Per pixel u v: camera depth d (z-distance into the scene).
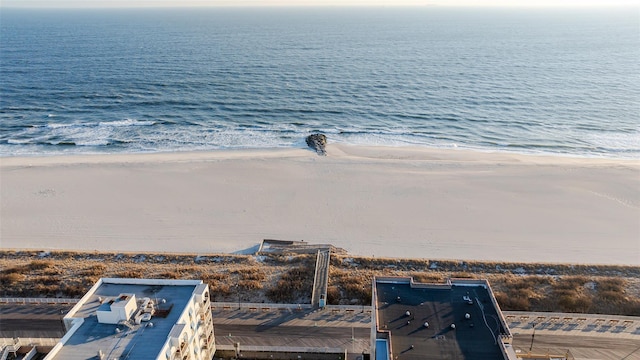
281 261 77.38
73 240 84.62
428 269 76.12
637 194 100.25
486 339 44.25
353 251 82.38
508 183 105.31
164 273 72.56
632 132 145.00
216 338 58.66
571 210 94.81
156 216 92.25
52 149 127.00
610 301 66.44
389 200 98.56
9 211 92.88
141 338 42.78
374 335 46.28
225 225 89.75
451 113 163.25
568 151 129.75
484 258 80.88
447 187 103.81
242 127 146.38
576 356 55.91
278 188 103.19
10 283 69.50
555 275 74.50
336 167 113.19
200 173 109.50
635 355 56.22
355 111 164.50
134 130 142.75
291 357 55.72
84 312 46.25
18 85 194.25
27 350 47.38
